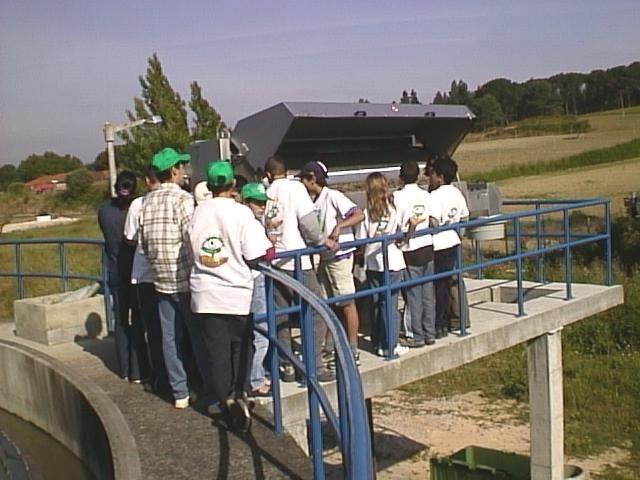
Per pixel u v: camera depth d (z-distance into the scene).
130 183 6.66
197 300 5.18
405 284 6.75
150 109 39.22
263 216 6.08
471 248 22.23
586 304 9.23
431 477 9.81
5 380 8.15
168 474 4.77
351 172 8.77
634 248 23.00
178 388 5.86
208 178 5.21
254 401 5.55
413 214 6.74
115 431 5.41
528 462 9.47
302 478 4.70
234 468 4.83
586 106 97.06
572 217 27.61
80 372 7.12
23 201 61.47
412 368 6.79
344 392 3.44
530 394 8.92
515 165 56.69
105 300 8.75
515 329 8.07
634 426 13.28
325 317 4.06
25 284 16.80
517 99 97.06
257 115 7.74
